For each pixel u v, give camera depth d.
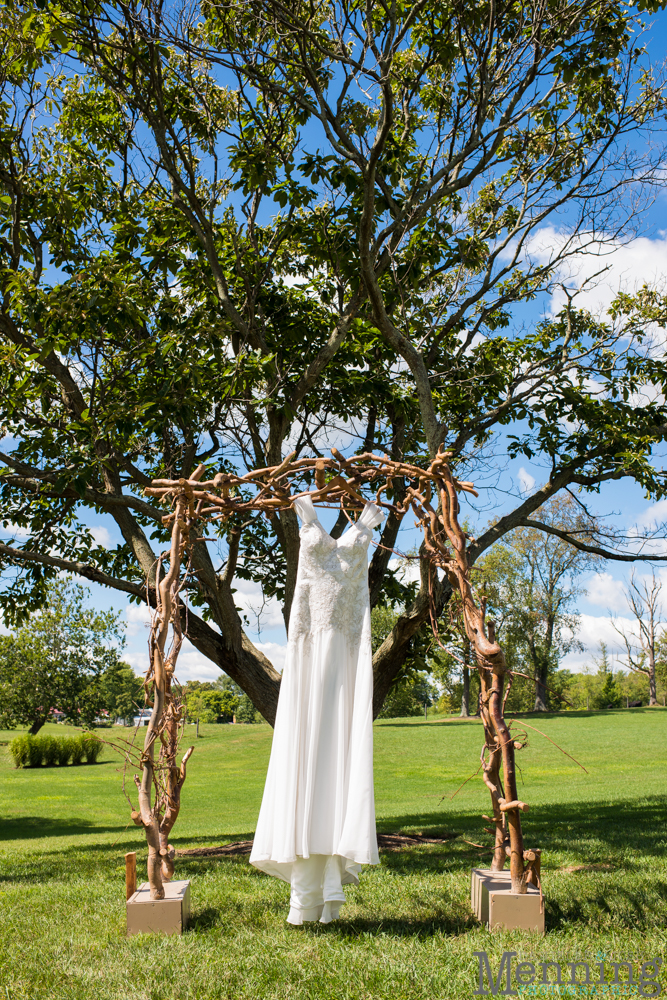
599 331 9.95
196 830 13.99
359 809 3.86
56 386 8.50
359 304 8.00
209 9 7.29
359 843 3.80
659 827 9.13
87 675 34.78
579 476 9.91
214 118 8.11
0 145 8.11
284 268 9.76
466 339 10.28
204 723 57.09
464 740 32.91
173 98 8.20
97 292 7.33
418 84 8.16
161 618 4.43
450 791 20.28
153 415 7.72
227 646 8.52
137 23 7.06
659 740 28.31
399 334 7.64
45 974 3.36
